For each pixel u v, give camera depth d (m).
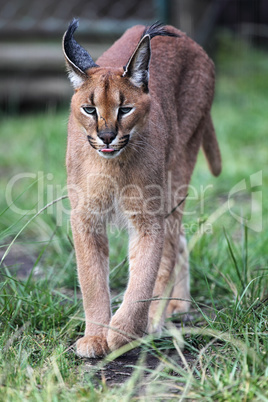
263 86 19.91
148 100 6.32
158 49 7.71
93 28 18.30
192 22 17.72
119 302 7.33
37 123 16.53
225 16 21.83
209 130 8.60
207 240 8.75
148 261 6.39
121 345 6.04
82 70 6.36
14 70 18.69
